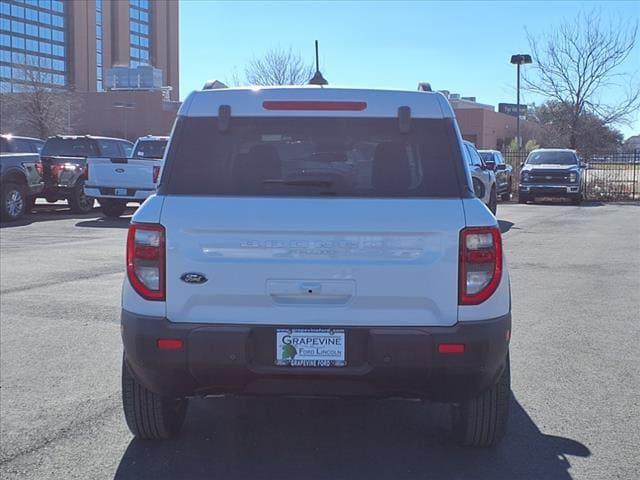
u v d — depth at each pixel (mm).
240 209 3701
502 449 4430
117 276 10133
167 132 69562
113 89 73312
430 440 4598
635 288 9617
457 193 3830
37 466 4141
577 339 6969
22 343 6703
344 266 3672
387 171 3898
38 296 8742
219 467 4168
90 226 16766
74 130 66562
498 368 3820
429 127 3988
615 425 4797
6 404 5137
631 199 29234
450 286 3678
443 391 3801
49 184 19016
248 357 3682
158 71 74812
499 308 3760
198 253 3707
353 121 4020
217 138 3984
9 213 17062
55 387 5504
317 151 4020
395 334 3641
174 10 112125
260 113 4016
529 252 13133
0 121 57875
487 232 3715
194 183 3871
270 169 3906
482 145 55719
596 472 4090
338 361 3689
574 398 5316
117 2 100000
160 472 4090
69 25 94438
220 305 3719
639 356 6395
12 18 87000
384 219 3666
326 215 3674
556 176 26547
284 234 3672
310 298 3697
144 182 18078
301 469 4156
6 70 85562
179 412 4641
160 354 3697
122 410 5035
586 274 10719
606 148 35938
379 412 5109
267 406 5207
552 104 37469
